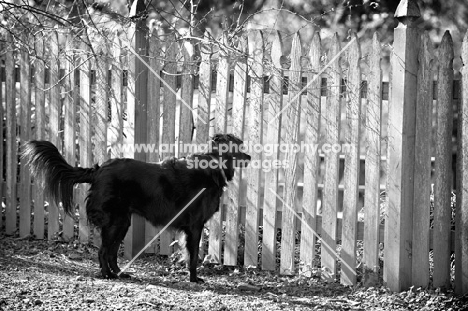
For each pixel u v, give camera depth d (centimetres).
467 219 500
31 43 632
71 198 543
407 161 518
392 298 507
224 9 1105
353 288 536
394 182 519
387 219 524
